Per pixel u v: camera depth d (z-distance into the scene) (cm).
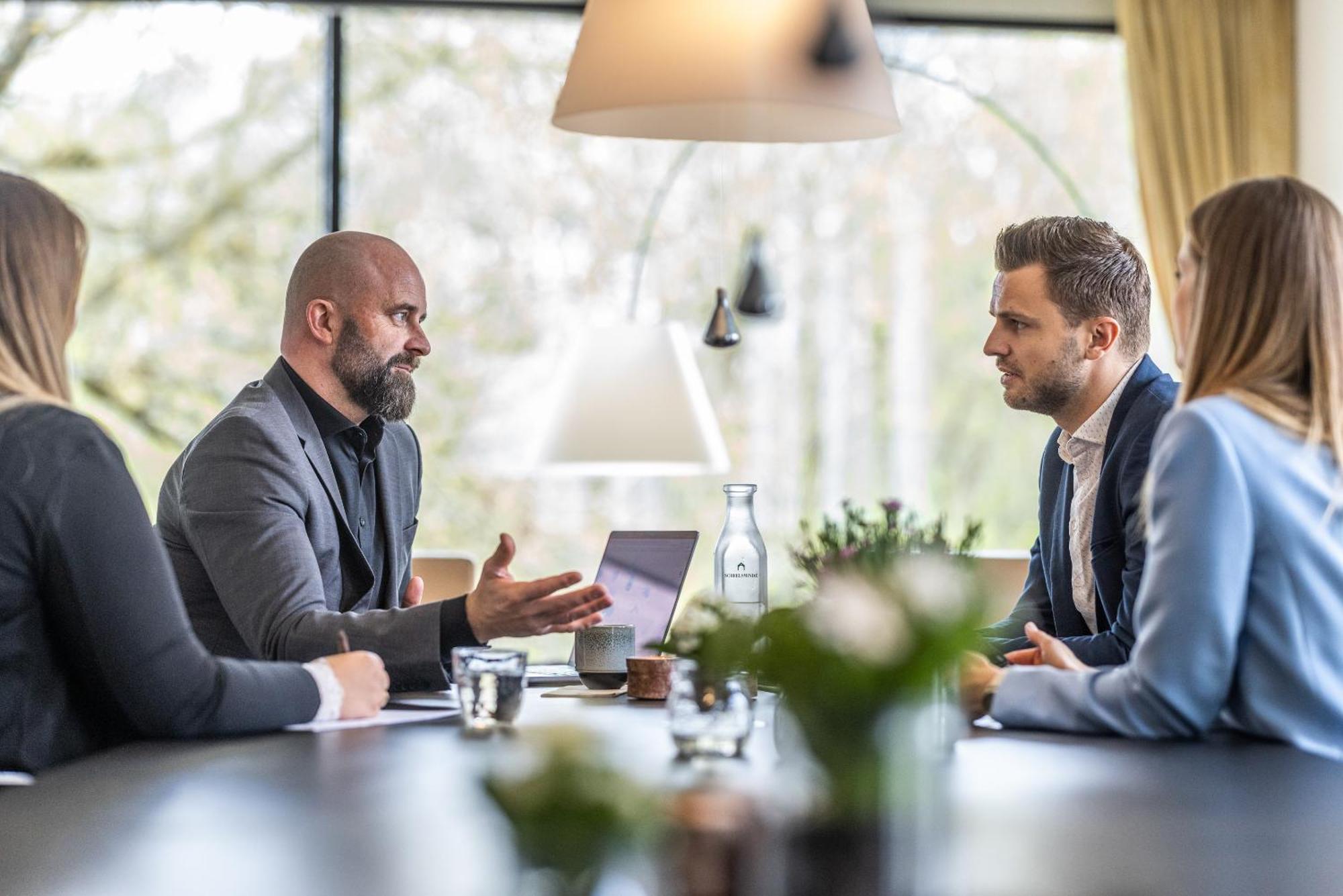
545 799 79
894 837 89
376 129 738
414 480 275
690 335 760
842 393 778
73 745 156
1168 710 154
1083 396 245
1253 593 157
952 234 780
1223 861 96
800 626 90
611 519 750
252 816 116
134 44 730
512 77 743
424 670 201
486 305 743
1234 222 167
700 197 762
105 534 155
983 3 541
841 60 187
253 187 741
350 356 255
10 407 155
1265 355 165
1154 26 519
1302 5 513
